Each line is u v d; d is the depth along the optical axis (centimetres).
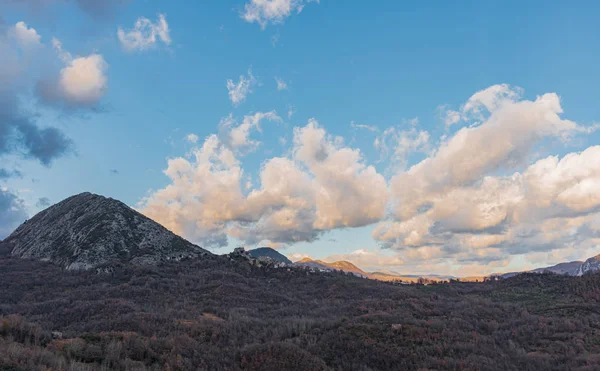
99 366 5069
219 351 6500
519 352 6575
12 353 4391
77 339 5778
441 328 7575
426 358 6278
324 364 6238
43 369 4250
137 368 5141
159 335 6994
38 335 5500
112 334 6250
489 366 5922
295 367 6031
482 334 7631
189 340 6725
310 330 7769
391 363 6300
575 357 6194
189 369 5606
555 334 7425
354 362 6344
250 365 6075
